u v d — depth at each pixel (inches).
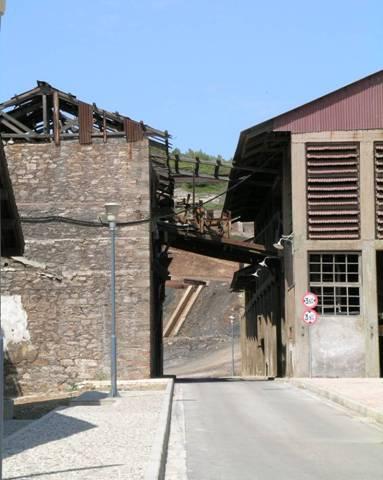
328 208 1200.2
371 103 1210.6
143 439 482.6
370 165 1202.0
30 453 427.5
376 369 1174.3
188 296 3225.9
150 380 1104.2
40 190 1194.6
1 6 267.3
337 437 538.3
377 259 1318.9
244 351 2425.0
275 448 486.9
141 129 1195.9
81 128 1197.1
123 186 1188.5
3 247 831.1
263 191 1640.0
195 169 1412.4
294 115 1209.4
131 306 1170.0
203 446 495.8
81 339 1167.0
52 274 1177.4
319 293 1194.0
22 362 1163.3
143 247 1179.3
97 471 359.3
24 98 1213.1
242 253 1568.7
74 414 661.9
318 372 1176.8
